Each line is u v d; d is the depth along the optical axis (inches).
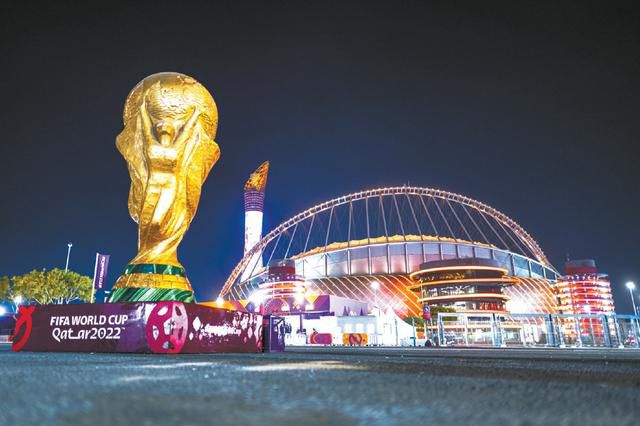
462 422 170.6
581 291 4325.8
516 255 5354.3
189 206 1104.8
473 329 3764.8
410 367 486.6
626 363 608.4
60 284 3417.8
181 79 1120.2
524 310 4448.8
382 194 5098.4
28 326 1000.9
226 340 1031.0
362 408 199.5
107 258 2279.8
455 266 4089.6
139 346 882.8
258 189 6835.6
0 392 246.2
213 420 170.4
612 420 178.2
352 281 4576.8
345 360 641.0
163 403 209.8
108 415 178.9
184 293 1041.5
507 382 324.5
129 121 1117.1
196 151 1114.1
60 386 276.4
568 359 750.5
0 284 3383.4
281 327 1249.4
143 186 1071.0
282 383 300.0
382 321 3245.6
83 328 943.7
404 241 4940.9
